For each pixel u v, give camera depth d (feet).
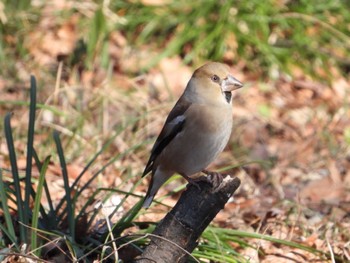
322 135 48.47
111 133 44.24
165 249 24.77
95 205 33.40
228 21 54.34
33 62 51.65
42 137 43.04
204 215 24.79
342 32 55.98
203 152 28.68
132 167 40.88
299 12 55.36
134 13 55.31
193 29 54.34
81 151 41.50
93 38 52.85
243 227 34.96
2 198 27.55
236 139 47.34
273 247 32.99
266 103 51.42
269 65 54.19
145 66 52.75
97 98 46.06
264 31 54.49
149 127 45.37
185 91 28.99
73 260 26.09
